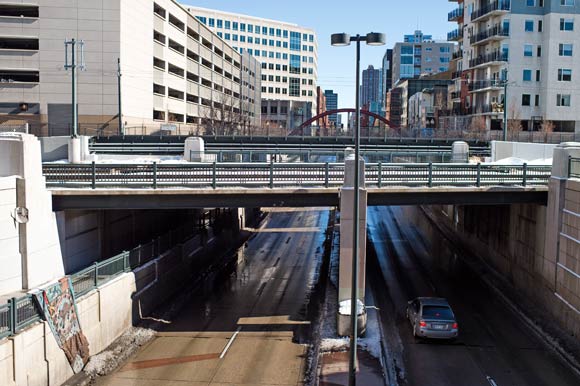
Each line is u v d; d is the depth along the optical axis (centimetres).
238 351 2364
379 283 3359
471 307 2894
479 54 8150
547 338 2422
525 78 7444
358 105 1738
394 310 2836
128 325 2592
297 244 4744
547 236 2686
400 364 2148
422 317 2367
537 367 2125
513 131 6894
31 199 2241
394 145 5441
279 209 6812
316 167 2767
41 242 2317
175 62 8625
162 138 5422
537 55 7438
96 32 6825
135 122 7231
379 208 6462
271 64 17400
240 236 5075
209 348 2400
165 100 8269
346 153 3091
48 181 2545
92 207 2511
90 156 4325
